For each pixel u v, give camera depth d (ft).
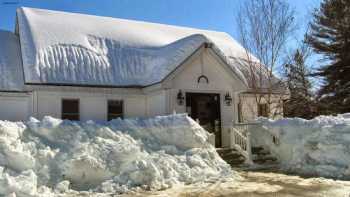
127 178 38.04
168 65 61.87
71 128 42.29
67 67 62.49
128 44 73.97
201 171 42.78
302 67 101.81
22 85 62.28
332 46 116.37
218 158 46.88
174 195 34.68
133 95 65.82
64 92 60.70
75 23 74.23
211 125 65.21
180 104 62.54
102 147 40.52
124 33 77.71
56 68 61.31
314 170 46.60
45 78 58.80
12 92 60.59
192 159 44.19
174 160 43.11
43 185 35.40
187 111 63.31
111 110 64.23
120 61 69.21
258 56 85.81
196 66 64.75
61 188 35.58
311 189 36.86
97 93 63.16
